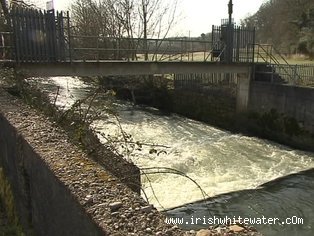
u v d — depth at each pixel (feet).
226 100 72.02
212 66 64.90
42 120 18.78
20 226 16.38
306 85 62.03
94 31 106.52
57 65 50.62
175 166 43.55
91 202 9.59
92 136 21.75
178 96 81.76
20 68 44.55
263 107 64.23
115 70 55.98
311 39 129.49
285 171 45.78
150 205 9.64
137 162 41.81
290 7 158.10
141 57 90.63
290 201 36.86
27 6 55.42
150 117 74.84
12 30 46.26
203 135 62.23
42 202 13.10
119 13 104.78
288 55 133.69
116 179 11.18
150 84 88.74
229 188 39.29
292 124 58.49
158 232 8.40
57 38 50.01
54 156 13.00
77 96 61.62
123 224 8.60
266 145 58.29
